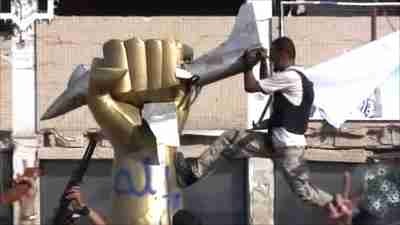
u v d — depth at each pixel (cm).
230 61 960
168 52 922
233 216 1653
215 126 1639
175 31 1652
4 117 1647
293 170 969
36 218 1602
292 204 1642
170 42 926
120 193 918
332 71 1515
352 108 1512
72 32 1652
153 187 916
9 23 1638
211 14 1909
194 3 1908
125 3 1914
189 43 1648
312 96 984
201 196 1650
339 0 1712
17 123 1648
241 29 970
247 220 1647
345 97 1513
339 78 1514
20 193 795
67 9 1866
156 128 928
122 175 917
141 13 1931
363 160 1634
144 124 917
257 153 980
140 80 915
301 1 1673
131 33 1650
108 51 920
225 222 1653
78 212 931
